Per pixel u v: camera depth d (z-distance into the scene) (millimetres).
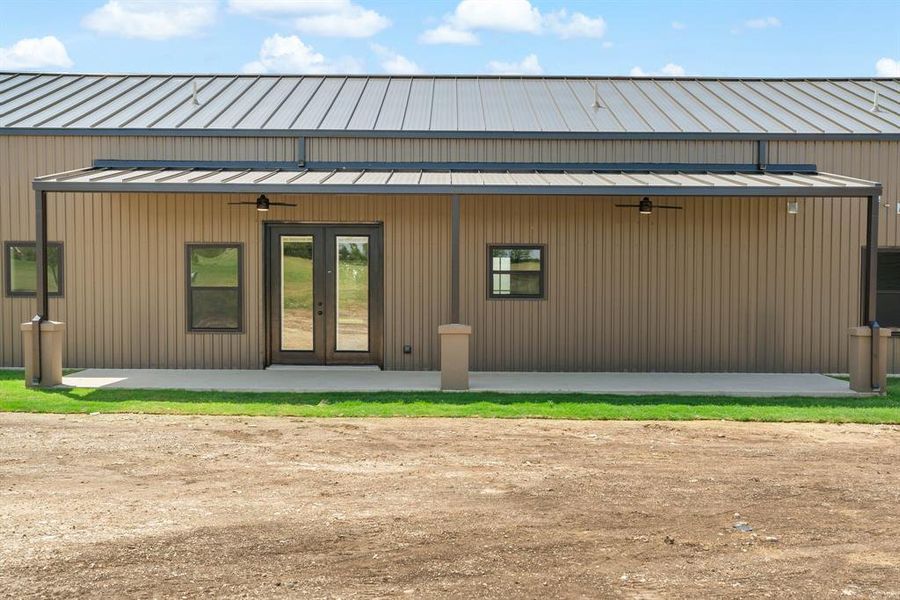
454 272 12602
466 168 14828
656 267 14664
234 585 5422
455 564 5797
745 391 12609
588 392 12578
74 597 5219
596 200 14609
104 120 15266
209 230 14625
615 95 17688
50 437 9367
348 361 14977
